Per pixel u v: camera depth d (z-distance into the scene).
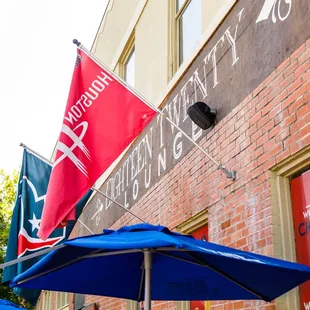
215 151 5.53
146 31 9.08
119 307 8.38
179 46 7.68
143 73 8.92
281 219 4.29
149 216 7.41
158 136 7.46
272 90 4.57
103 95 5.43
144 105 5.43
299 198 4.24
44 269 3.28
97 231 10.83
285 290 3.53
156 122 7.62
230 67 5.46
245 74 5.11
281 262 2.91
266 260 2.89
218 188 5.35
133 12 10.00
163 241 2.60
